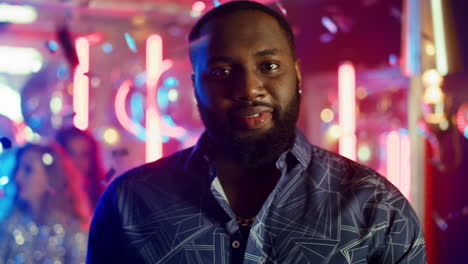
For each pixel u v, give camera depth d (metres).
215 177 1.36
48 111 6.09
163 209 1.39
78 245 3.49
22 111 6.06
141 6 5.62
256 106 1.28
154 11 5.74
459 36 3.69
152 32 6.11
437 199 3.79
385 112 6.30
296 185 1.37
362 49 5.20
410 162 3.91
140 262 1.37
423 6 3.63
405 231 1.33
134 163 6.53
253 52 1.29
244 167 1.37
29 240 3.44
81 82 5.81
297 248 1.31
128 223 1.40
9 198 3.45
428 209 3.80
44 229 3.48
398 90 6.10
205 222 1.36
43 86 6.30
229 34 1.31
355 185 1.36
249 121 1.29
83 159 3.58
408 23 3.73
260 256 1.30
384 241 1.32
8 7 5.74
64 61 6.35
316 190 1.36
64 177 3.52
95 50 6.38
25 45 6.74
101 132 6.53
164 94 6.16
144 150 6.69
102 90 6.59
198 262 1.33
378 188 1.36
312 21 5.44
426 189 3.82
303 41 5.54
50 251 3.45
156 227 1.38
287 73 1.32
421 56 3.69
